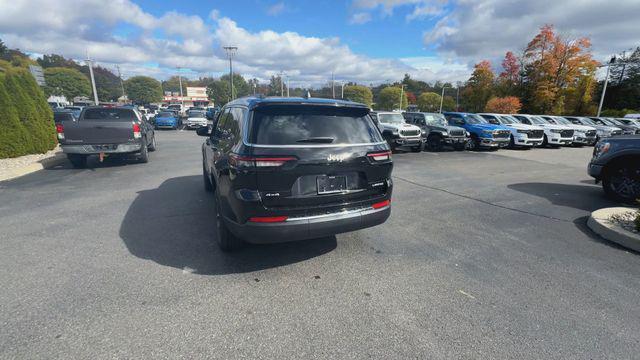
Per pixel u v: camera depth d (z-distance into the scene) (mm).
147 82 115812
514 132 16531
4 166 8953
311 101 3471
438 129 15055
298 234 3197
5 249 3881
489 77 52500
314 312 2771
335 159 3258
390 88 106062
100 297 2920
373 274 3424
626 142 6164
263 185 3078
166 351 2289
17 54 76125
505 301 2971
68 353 2252
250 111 3375
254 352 2303
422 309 2834
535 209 5832
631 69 47875
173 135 21250
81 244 4051
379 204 3607
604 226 4504
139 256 3746
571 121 24469
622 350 2377
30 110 10953
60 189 6797
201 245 4070
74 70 92000
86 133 8531
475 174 9305
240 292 3049
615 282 3330
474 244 4234
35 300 2852
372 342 2424
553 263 3729
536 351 2357
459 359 2271
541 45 41875
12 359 2184
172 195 6363
